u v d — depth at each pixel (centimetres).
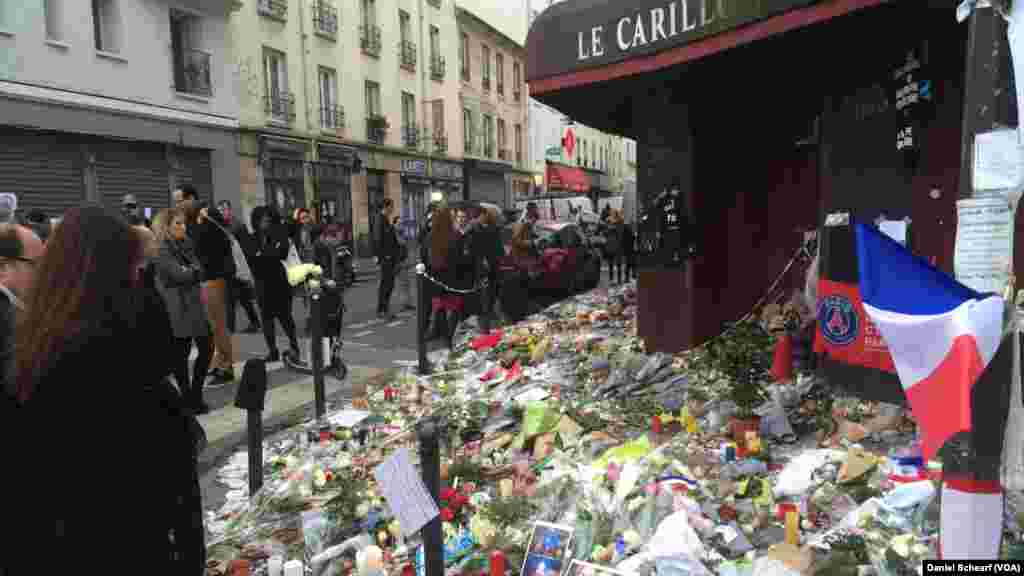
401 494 265
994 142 235
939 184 458
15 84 1471
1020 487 223
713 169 714
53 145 1573
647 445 439
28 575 197
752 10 462
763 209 728
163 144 1858
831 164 566
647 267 732
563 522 347
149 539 207
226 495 475
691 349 680
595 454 444
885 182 503
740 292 727
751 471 393
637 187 748
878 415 462
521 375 657
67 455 196
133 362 203
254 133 2183
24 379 195
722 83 695
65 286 200
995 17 233
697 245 700
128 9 1748
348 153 2645
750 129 720
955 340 211
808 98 681
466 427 533
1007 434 214
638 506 347
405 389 693
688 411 493
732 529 331
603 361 663
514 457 466
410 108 3111
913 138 469
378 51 2848
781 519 343
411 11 3103
